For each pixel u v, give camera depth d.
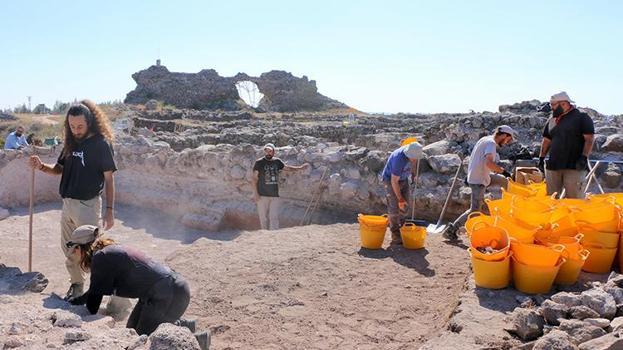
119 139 14.16
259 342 4.61
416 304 5.30
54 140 18.14
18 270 5.30
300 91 57.38
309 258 6.78
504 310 4.32
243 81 56.28
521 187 6.67
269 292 5.75
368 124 28.28
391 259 6.70
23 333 3.48
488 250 4.91
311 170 10.48
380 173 9.47
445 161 9.10
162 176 12.66
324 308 5.28
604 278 5.00
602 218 5.13
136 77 54.75
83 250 4.48
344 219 9.91
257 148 11.34
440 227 8.29
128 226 11.22
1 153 12.16
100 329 3.69
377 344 4.50
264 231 8.33
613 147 9.09
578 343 3.33
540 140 10.02
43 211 11.95
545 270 4.54
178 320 4.25
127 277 4.22
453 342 3.68
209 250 7.45
